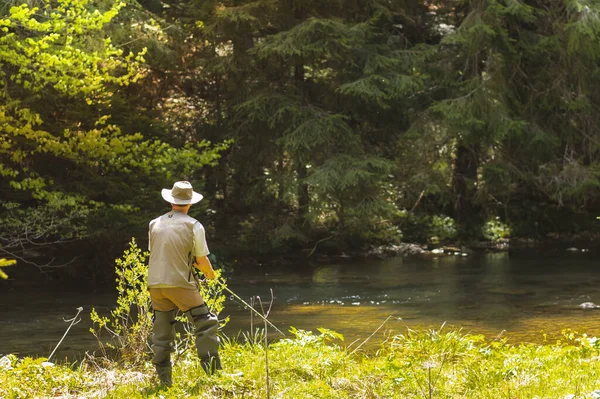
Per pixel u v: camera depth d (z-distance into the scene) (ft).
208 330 20.74
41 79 48.52
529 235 84.28
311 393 19.24
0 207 54.08
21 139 49.70
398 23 79.82
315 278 58.80
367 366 21.58
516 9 69.21
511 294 48.75
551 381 19.80
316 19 65.10
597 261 65.98
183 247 20.43
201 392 19.24
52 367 22.50
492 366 21.80
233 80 72.13
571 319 38.70
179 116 74.64
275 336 34.71
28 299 48.37
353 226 72.54
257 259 69.92
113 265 57.98
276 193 72.64
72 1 41.04
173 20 70.79
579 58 73.61
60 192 50.08
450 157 78.28
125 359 23.62
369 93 65.36
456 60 75.05
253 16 67.10
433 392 19.06
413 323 38.52
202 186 62.64
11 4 44.52
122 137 50.60
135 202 56.13
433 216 82.12
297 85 72.28
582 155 78.23
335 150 69.77
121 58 55.72
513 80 77.00
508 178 75.66
